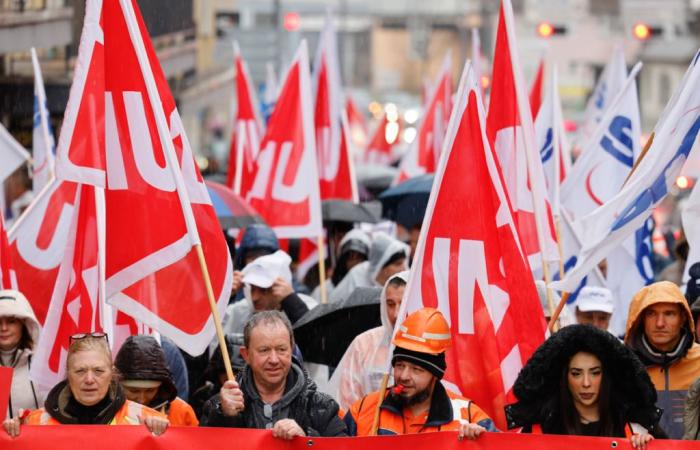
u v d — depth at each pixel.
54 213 27.25
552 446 18.06
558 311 21.22
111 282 20.27
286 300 25.56
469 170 20.77
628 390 18.53
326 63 37.69
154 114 20.30
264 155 30.89
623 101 29.94
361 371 22.41
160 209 20.25
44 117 31.83
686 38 129.75
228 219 31.55
